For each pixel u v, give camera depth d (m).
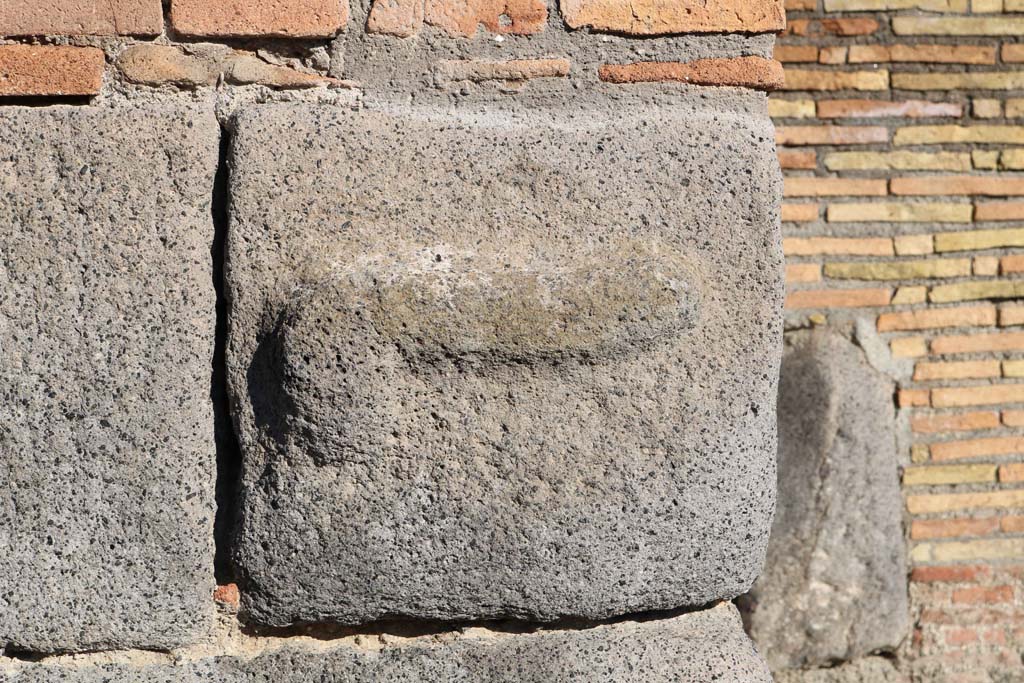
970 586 3.30
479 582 1.35
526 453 1.33
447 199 1.35
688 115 1.42
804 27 3.34
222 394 1.34
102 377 1.31
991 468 3.33
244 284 1.32
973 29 3.34
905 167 3.38
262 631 1.39
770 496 1.40
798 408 3.23
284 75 1.40
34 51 1.36
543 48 1.43
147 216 1.32
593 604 1.37
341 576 1.33
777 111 3.37
